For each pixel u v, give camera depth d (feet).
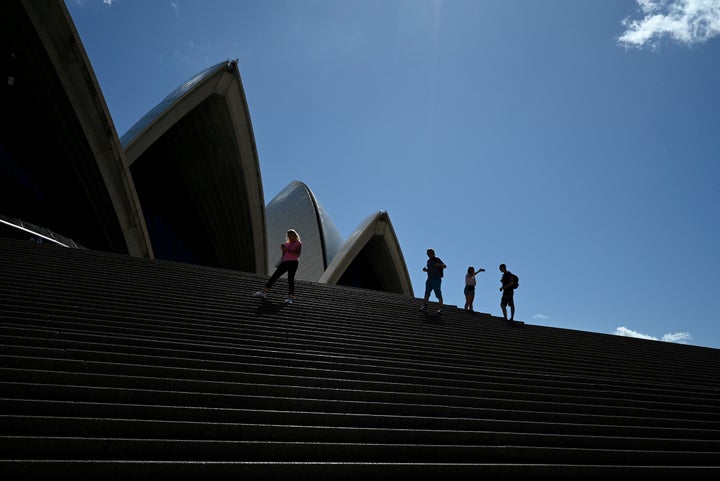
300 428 10.67
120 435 9.47
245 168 71.77
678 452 12.62
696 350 35.06
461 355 21.35
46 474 7.80
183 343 15.47
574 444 12.64
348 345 19.58
